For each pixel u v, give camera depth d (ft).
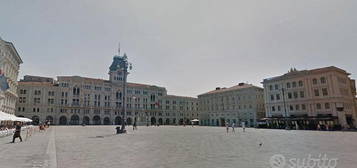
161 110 407.23
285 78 220.02
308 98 200.54
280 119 213.46
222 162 32.78
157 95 409.90
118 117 362.53
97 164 31.81
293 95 212.43
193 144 59.52
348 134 103.81
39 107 308.81
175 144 59.88
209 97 332.19
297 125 183.11
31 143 62.95
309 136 89.71
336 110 182.19
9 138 82.99
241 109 281.74
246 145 55.72
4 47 170.60
